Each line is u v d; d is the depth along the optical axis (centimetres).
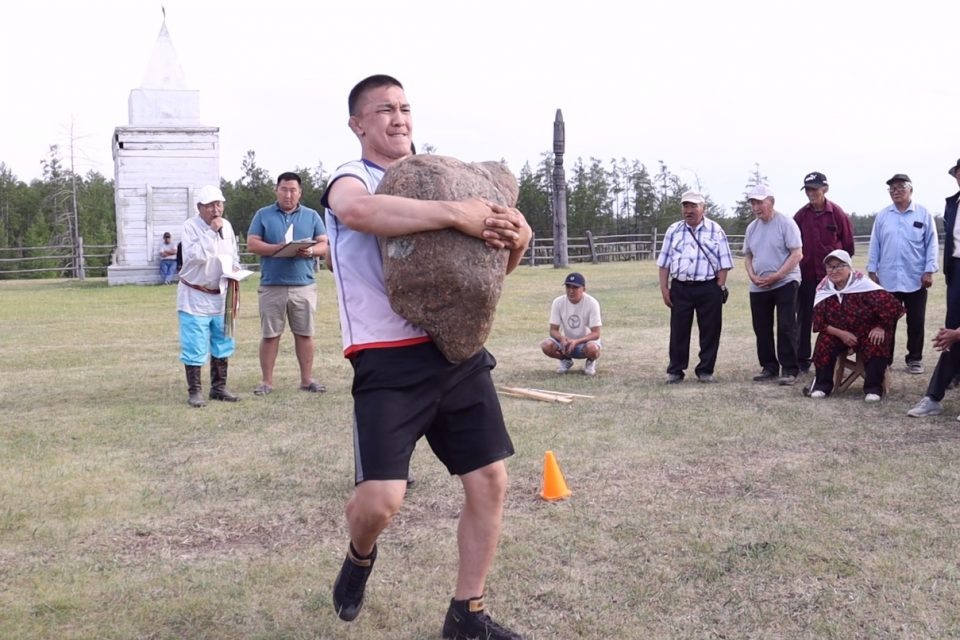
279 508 535
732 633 370
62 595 407
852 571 425
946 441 660
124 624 382
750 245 934
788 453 634
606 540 469
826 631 369
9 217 7244
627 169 6681
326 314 1672
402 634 372
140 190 2538
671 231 936
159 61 2564
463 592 356
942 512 503
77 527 500
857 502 522
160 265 2555
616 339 1287
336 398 864
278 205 872
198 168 2561
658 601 398
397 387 329
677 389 890
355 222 318
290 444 683
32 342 1342
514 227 324
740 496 538
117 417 787
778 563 435
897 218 963
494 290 323
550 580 421
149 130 2517
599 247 3719
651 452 641
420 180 320
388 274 322
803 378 942
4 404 860
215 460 639
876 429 701
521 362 1102
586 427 722
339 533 494
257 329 1457
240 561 450
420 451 648
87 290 2370
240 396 880
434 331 325
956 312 797
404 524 502
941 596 399
